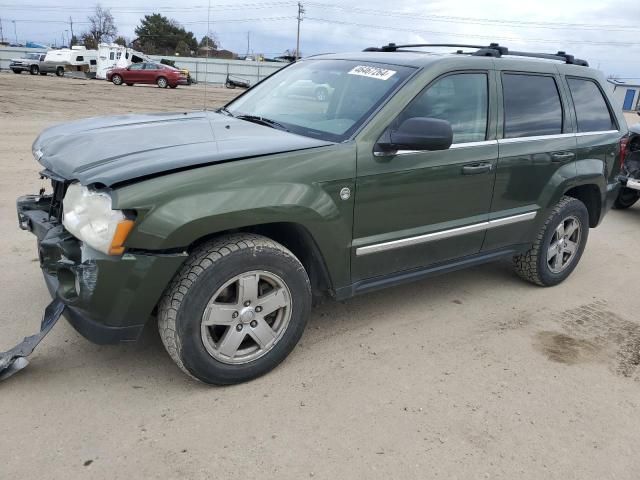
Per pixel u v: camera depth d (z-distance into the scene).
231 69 48.88
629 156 7.62
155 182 2.63
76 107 17.62
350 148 3.22
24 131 12.15
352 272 3.45
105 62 39.91
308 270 3.47
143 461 2.54
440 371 3.42
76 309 2.83
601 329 4.16
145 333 3.62
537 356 3.69
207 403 2.97
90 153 2.99
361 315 4.11
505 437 2.85
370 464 2.60
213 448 2.64
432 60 3.73
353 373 3.34
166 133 3.32
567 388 3.33
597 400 3.23
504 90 4.10
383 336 3.81
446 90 3.73
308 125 3.58
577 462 2.71
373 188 3.33
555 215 4.62
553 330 4.09
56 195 3.14
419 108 3.55
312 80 4.02
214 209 2.73
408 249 3.67
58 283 2.92
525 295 4.71
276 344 3.21
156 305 2.98
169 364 3.30
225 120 3.82
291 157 3.03
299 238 3.24
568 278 5.21
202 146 3.03
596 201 5.08
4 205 6.24
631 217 7.89
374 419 2.92
